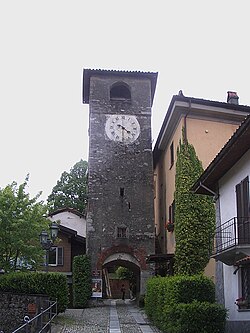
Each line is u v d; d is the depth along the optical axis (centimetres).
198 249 2244
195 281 1577
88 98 3472
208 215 2284
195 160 2336
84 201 5709
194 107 2345
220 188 1756
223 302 1672
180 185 2338
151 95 3366
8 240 2666
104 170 3092
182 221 2294
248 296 1460
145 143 3170
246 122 1226
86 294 2831
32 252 2697
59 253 3538
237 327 1502
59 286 2128
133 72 3259
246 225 1456
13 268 2677
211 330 1434
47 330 1546
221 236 1684
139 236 3000
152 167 3130
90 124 3166
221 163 1578
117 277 4500
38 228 2716
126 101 3234
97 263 2931
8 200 2750
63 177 5938
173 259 2472
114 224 3006
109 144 3144
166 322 1623
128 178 3094
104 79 3256
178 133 2478
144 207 3053
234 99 2634
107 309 2647
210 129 2398
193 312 1441
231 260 1557
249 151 1452
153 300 1978
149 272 2928
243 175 1505
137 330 1764
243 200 1487
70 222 4369
